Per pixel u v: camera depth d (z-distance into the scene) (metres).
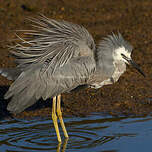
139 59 18.75
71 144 11.42
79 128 12.56
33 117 13.50
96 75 12.21
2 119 13.25
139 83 16.56
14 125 12.77
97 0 26.83
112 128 12.48
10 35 20.30
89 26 22.27
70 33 11.95
